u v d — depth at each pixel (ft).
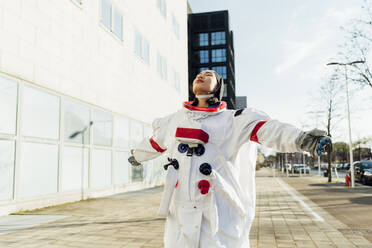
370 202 34.78
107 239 16.65
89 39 36.47
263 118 5.15
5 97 23.82
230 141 5.31
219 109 5.53
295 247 15.58
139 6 54.24
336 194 44.65
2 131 23.47
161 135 6.21
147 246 15.26
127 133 47.73
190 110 5.57
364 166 70.03
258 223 22.13
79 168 34.04
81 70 34.60
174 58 78.84
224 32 189.57
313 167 255.09
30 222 21.21
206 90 5.69
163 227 19.75
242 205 5.26
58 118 30.35
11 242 15.89
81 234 17.76
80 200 33.99
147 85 57.26
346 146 231.30
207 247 4.90
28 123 26.21
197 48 190.49
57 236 17.26
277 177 114.52
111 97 42.06
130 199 35.60
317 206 31.48
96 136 38.06
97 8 38.50
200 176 5.14
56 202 29.68
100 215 24.25
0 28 23.40
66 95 31.65
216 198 5.03
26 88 26.11
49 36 29.12
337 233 18.80
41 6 28.02
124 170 46.42
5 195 23.71
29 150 26.21
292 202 34.94
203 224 5.04
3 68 23.52
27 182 25.94
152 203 31.78
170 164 5.35
